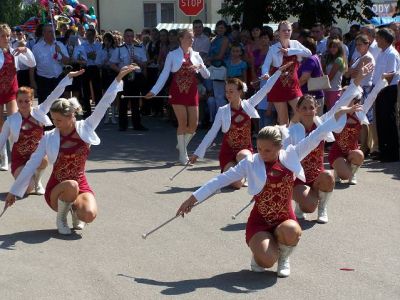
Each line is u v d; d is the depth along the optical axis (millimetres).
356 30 13844
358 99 8938
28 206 8055
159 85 10703
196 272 5922
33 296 5375
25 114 8430
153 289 5516
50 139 6867
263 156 5750
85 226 7258
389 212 7840
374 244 6691
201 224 7344
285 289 5531
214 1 29234
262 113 12969
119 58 14734
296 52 10594
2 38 10422
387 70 10672
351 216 7668
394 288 5562
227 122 8969
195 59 10750
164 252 6449
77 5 25328
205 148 9102
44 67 13688
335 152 9258
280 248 5789
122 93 14305
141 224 7348
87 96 16484
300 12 17047
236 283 5660
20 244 6633
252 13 16344
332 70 11664
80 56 15883
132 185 9211
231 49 13750
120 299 5312
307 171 7348
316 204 7270
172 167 10461
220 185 5805
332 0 16984
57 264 6102
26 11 31797
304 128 7441
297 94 10797
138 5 29812
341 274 5875
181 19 30078
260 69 12969
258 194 5789
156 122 15797
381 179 9531
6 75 10500
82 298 5336
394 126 10703
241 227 7230
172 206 8086
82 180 7016
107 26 29812
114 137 13570
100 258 6266
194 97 10742
